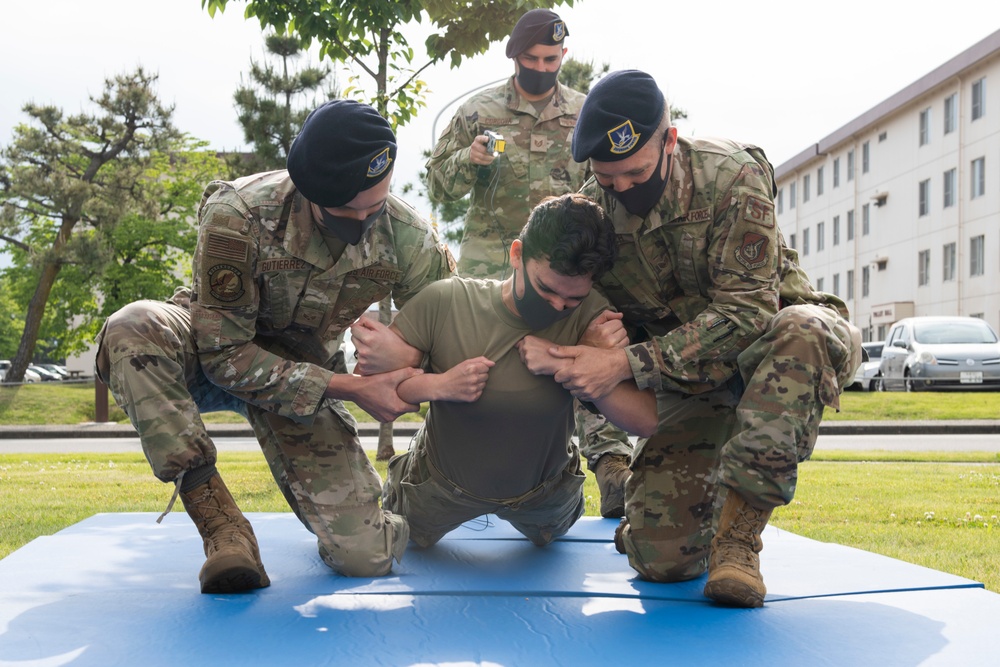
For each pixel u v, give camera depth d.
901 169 30.05
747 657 2.01
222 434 14.83
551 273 2.39
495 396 2.64
